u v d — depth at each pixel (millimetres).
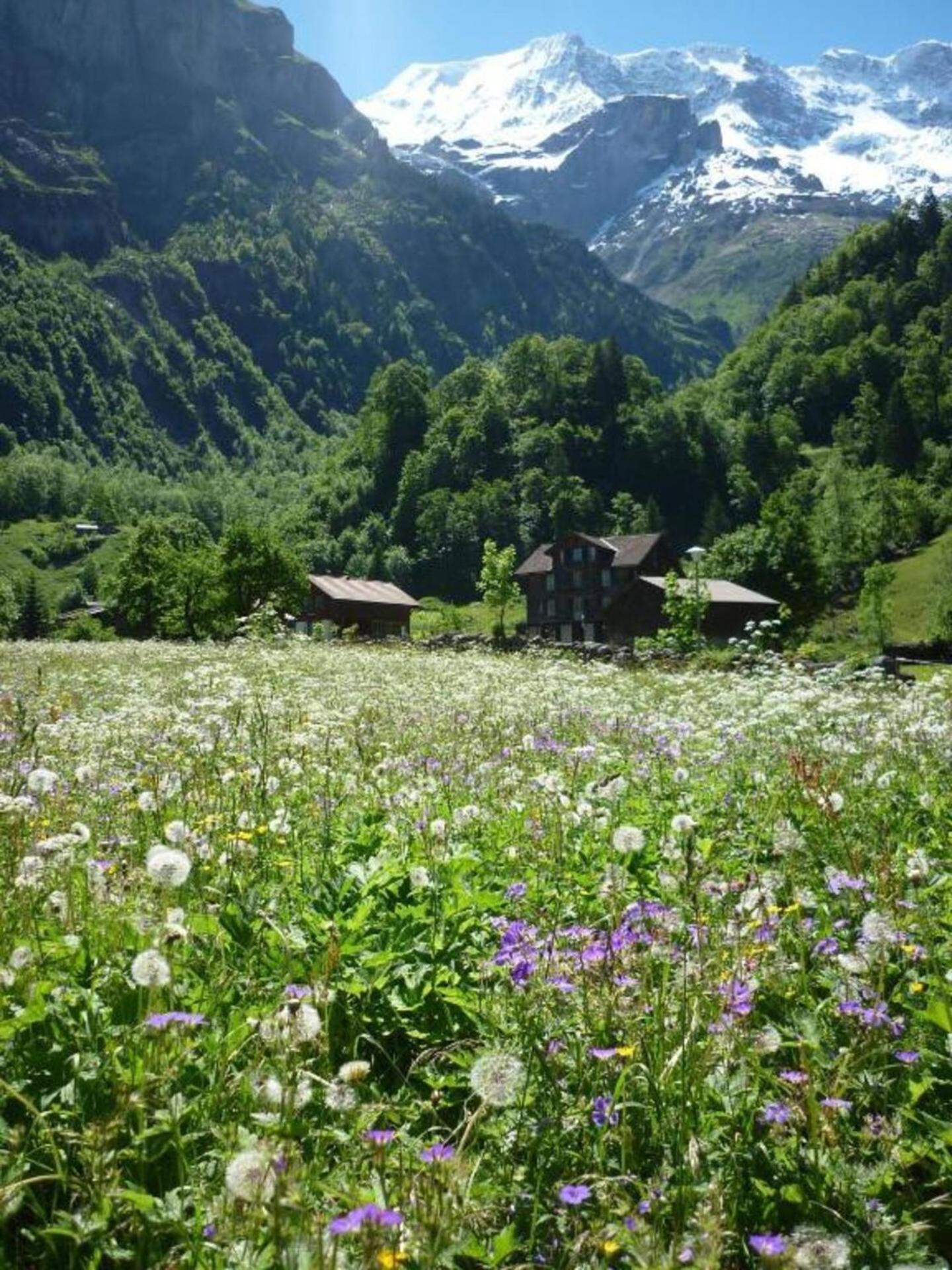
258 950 4789
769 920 4816
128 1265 3131
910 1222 3396
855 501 131750
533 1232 3221
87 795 7477
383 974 4555
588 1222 3285
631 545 108188
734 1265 3295
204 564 76375
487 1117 3756
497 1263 3121
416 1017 4508
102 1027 3992
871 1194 3496
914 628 102375
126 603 79000
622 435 194125
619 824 6941
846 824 6953
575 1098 3801
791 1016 4430
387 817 6965
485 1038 4230
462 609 136750
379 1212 2512
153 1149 3445
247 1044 3920
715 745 10836
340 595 94250
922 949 4668
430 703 14336
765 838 6703
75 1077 3711
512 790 8109
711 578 76438
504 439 191125
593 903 5559
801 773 6582
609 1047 4008
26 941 4375
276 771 7777
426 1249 2734
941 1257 3373
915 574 121938
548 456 183750
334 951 4164
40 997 3881
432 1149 3055
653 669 27938
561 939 4633
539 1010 4129
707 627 68750
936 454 187250
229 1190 2781
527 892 5695
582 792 7285
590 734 11812
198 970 4602
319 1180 3215
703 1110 3762
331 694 14875
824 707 12336
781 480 191125
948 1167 3609
